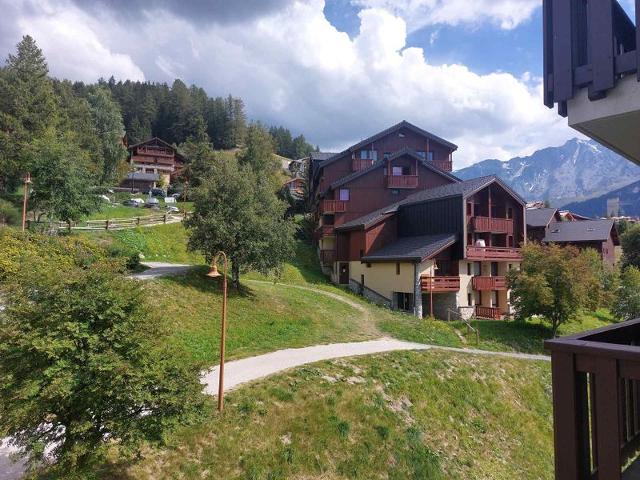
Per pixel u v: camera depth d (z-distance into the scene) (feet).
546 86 13.64
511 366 46.70
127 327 18.94
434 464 28.81
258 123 220.43
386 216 91.66
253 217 58.49
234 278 61.41
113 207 120.16
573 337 11.50
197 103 312.09
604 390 10.02
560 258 66.44
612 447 9.79
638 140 14.34
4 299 18.40
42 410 16.66
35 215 79.56
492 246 84.58
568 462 10.45
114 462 21.90
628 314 82.84
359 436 29.07
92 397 17.11
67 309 17.62
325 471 25.76
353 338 51.80
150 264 73.72
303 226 134.82
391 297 82.12
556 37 13.35
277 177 170.81
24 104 110.11
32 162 67.72
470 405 37.55
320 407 30.45
